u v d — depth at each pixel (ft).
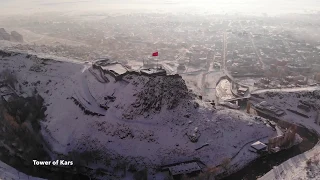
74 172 468.75
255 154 492.95
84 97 612.29
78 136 531.91
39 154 499.10
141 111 543.39
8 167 488.02
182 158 477.36
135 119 535.19
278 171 460.96
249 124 548.72
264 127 550.77
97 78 653.71
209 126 531.50
